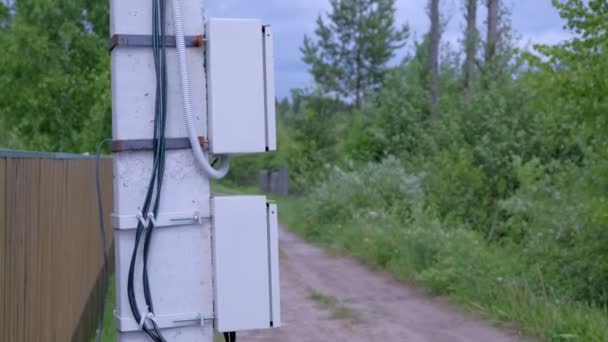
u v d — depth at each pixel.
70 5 17.45
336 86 56.34
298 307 10.92
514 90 19.95
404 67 36.22
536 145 18.81
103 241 3.63
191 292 3.15
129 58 3.13
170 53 3.17
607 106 10.59
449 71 34.62
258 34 3.25
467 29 27.02
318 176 33.69
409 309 10.58
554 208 12.01
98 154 3.64
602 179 11.38
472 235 13.92
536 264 10.93
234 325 3.17
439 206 18.81
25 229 4.82
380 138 28.91
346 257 16.66
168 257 3.13
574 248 11.20
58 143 17.58
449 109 24.20
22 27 17.00
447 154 20.14
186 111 3.12
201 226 3.17
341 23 56.19
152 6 3.14
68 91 17.50
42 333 5.36
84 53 17.72
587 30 10.87
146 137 3.12
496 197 18.80
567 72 10.88
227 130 3.20
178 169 3.15
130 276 3.06
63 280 6.48
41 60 17.22
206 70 3.23
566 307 9.07
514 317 9.12
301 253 18.00
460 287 10.88
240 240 3.18
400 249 14.33
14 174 4.50
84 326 8.11
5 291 4.18
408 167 23.97
